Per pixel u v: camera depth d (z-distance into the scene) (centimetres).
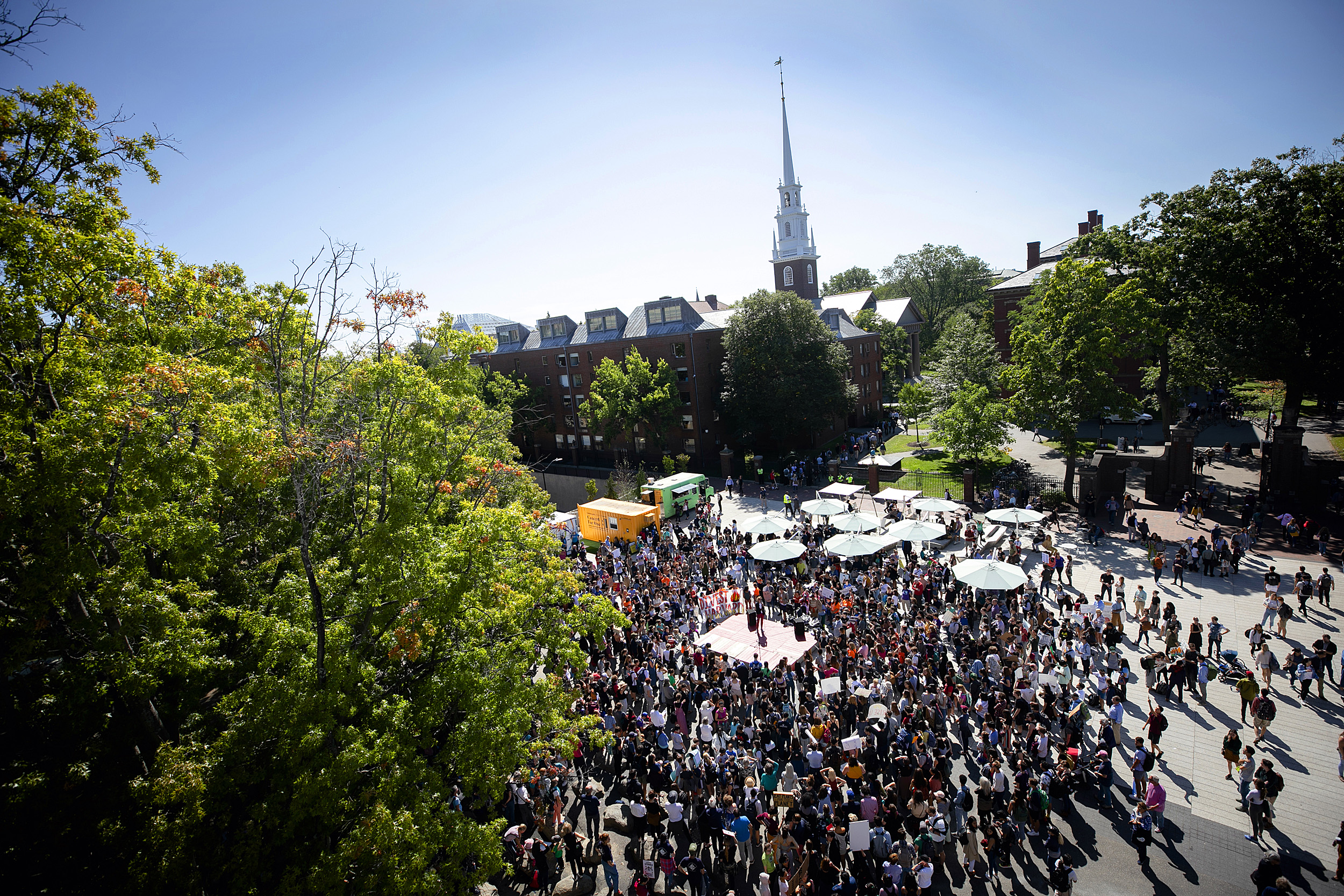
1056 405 3762
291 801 1026
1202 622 2294
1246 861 1372
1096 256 4509
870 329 7838
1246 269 3534
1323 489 3309
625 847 1602
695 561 3181
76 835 1020
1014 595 2516
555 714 1473
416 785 1110
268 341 1401
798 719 1830
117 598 952
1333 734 1698
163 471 1004
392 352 1433
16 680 1077
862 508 4125
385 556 1182
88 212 1069
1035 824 1467
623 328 6253
